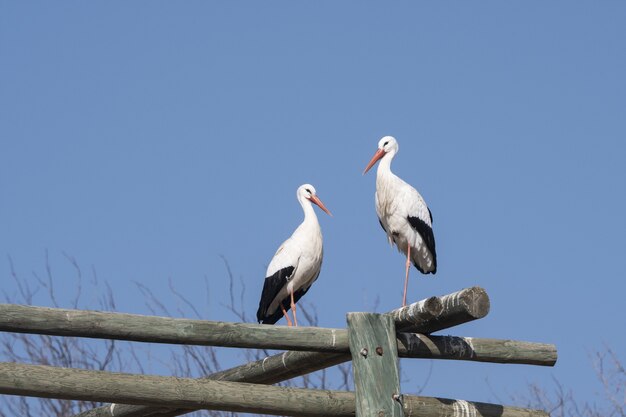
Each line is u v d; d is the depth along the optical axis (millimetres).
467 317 11266
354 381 11211
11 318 9820
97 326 10133
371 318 11383
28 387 9734
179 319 10516
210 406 10539
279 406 10812
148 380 10266
